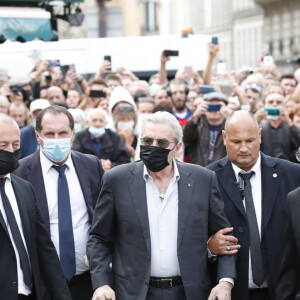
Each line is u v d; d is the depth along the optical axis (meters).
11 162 10.16
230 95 21.11
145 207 10.38
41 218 10.77
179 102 18.98
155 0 83.31
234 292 11.02
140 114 19.72
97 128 16.08
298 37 101.44
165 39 25.81
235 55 118.06
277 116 16.75
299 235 10.18
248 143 11.01
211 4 123.31
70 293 11.05
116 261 10.52
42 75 22.67
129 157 16.31
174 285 10.32
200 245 10.41
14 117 18.77
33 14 27.94
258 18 110.25
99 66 24.77
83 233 11.81
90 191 11.91
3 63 22.88
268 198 11.20
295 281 10.36
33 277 10.38
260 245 11.09
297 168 11.42
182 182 10.50
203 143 16.20
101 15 34.28
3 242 10.05
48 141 11.51
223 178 11.31
